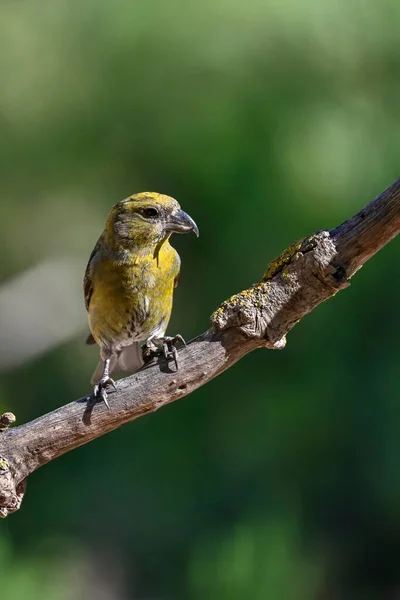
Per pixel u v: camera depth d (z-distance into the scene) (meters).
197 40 13.34
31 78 14.23
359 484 12.73
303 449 12.91
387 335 12.70
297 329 12.94
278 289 6.62
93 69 13.96
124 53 13.71
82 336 15.60
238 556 12.37
